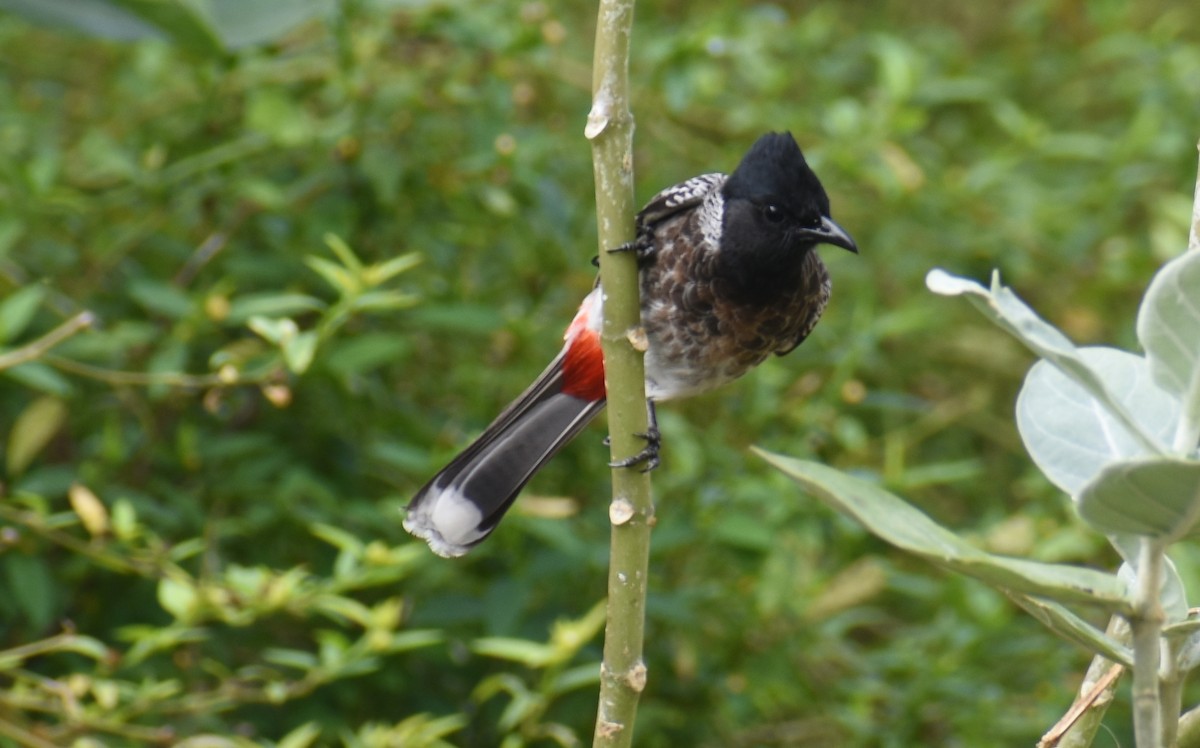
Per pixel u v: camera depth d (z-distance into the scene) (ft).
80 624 27.07
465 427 29.40
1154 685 10.58
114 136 33.30
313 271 28.35
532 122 33.94
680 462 29.45
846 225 38.37
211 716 25.32
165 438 29.25
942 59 43.01
